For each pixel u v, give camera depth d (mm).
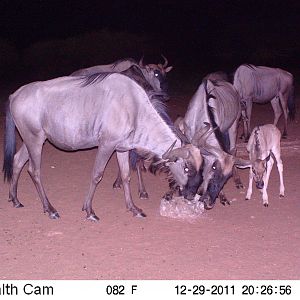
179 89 11055
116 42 15430
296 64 15352
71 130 3814
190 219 3863
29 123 3838
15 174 4062
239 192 4488
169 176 3900
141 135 3840
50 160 5480
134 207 3941
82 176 4918
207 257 3234
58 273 3023
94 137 3828
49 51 14523
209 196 3740
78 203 4176
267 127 4227
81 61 14672
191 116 4215
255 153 4098
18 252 3295
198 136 3703
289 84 6613
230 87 4906
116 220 3834
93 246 3391
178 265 3129
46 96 3820
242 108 6332
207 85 4355
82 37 15188
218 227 3707
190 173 3664
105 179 4832
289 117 7082
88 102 3781
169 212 3924
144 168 4418
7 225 3721
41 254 3270
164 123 3811
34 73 13516
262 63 15617
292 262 3176
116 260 3191
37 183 3910
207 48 17594
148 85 5227
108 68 5406
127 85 3797
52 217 3848
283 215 3943
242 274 3018
